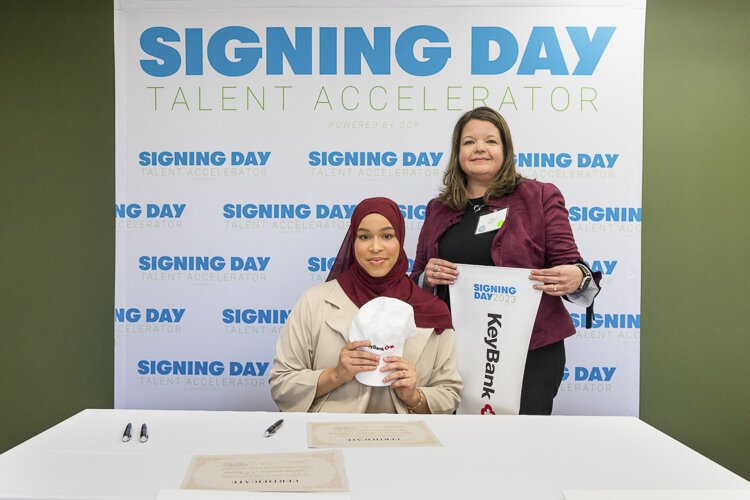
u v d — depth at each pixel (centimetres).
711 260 241
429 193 236
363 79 236
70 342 248
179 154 237
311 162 237
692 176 241
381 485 93
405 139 236
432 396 180
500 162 231
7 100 246
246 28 236
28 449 108
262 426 124
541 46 233
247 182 237
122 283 238
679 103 241
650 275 242
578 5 232
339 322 190
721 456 241
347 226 237
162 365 238
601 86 232
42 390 248
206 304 238
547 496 90
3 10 246
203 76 237
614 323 233
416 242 237
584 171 232
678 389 242
